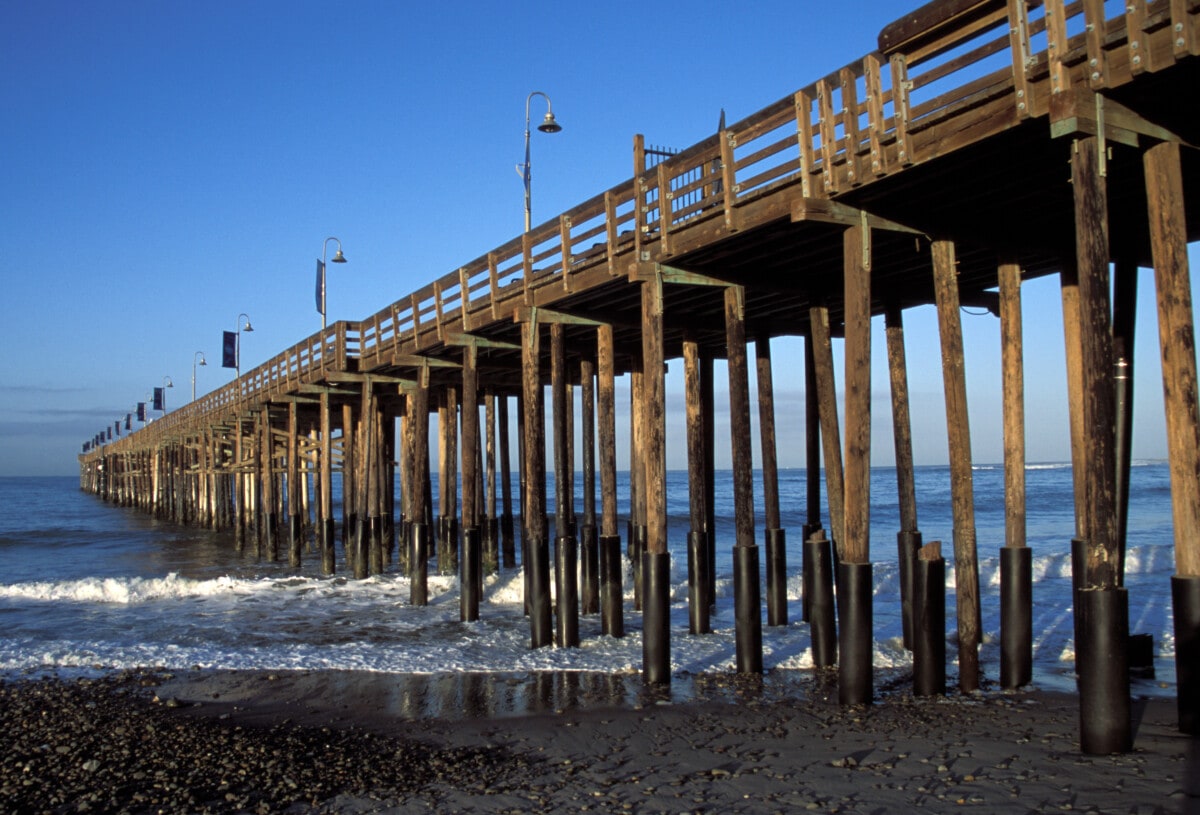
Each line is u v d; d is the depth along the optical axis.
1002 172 8.24
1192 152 7.55
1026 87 7.02
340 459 37.75
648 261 11.18
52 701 11.98
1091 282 6.76
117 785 8.54
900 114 8.07
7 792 8.38
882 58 8.34
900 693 10.53
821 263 11.34
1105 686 7.17
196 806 7.96
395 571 25.33
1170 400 6.92
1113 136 6.84
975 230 9.66
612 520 15.02
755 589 12.00
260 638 16.25
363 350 21.70
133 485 70.50
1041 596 19.09
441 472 23.05
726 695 11.04
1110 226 9.81
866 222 9.13
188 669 13.76
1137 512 51.31
